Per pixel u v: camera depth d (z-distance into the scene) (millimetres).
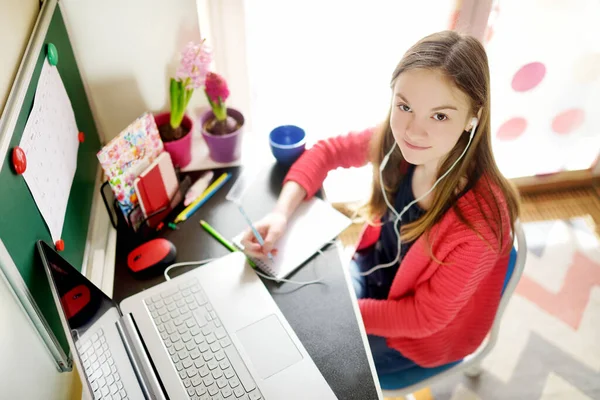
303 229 1028
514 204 959
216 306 888
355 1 1254
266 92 1427
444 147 825
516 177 1958
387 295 1151
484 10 1268
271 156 1213
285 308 899
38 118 796
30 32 854
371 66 1395
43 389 745
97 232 1032
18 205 700
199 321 866
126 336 799
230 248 999
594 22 1407
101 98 1205
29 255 722
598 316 1662
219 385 789
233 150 1160
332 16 1278
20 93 726
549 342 1598
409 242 1079
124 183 956
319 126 1540
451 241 918
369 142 1125
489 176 914
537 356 1566
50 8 944
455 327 1073
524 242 945
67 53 1040
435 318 978
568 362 1555
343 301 909
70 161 946
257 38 1302
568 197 2025
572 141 1800
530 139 1779
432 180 974
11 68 747
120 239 1014
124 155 946
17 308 689
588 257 1826
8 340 647
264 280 942
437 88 761
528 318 1654
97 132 1212
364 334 861
